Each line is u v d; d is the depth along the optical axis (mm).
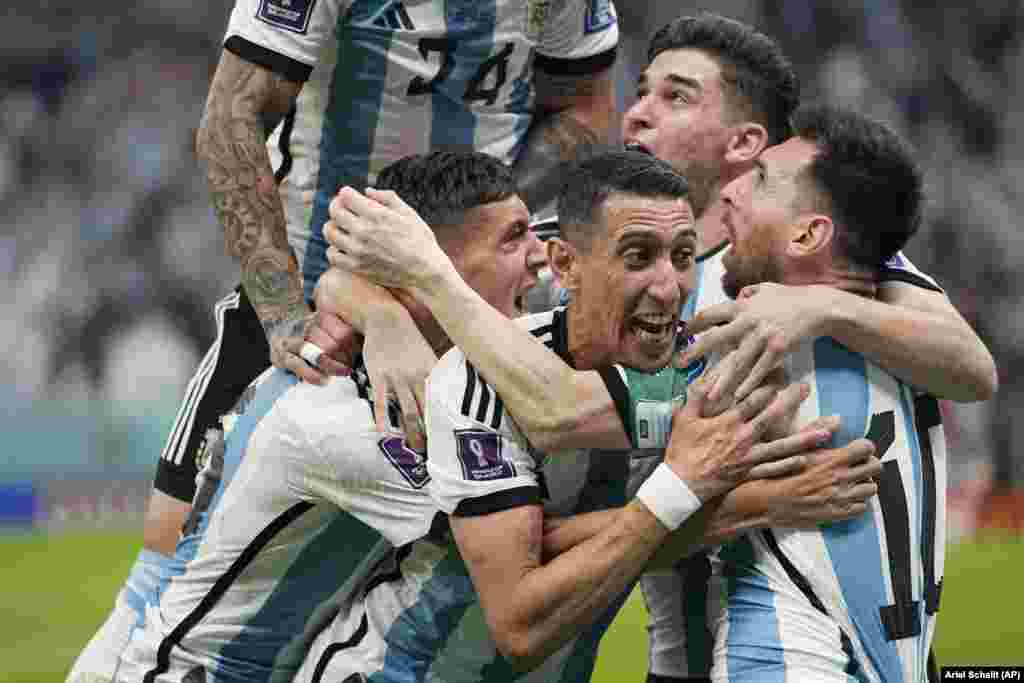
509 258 5695
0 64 32219
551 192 7555
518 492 5203
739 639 5504
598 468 5469
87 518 26484
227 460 5867
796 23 34594
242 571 5820
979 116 34750
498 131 7215
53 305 29094
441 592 5508
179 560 6055
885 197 5539
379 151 7070
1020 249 33031
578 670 5742
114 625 6855
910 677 5516
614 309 5211
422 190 5703
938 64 34969
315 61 6852
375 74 6918
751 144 6676
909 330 5477
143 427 27984
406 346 5648
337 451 5535
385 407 5547
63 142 31469
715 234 6746
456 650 5582
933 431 5828
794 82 6797
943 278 32594
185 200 31281
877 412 5535
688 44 6734
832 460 5277
